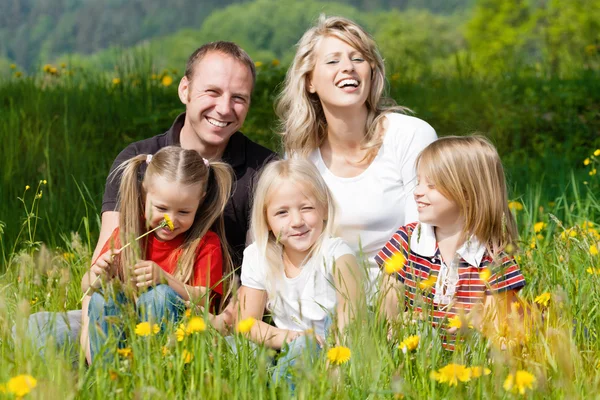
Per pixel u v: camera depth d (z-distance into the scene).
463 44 54.03
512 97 9.88
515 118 9.17
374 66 4.31
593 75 11.12
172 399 2.65
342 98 4.15
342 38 4.20
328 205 3.76
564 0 33.06
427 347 2.83
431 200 3.59
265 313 3.97
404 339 2.92
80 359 2.77
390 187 4.23
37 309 3.82
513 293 3.51
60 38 74.94
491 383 2.63
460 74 11.39
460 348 2.91
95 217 5.90
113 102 9.09
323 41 4.24
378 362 2.76
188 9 78.19
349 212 4.20
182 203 3.74
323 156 4.39
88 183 6.46
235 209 4.31
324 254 3.67
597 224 5.13
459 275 3.56
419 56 12.32
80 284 4.23
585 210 5.39
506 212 3.59
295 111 4.39
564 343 2.81
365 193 4.21
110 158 7.55
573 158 8.02
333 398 2.69
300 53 4.32
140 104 9.18
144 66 10.55
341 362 2.78
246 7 65.25
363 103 4.25
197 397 2.66
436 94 10.26
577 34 31.53
